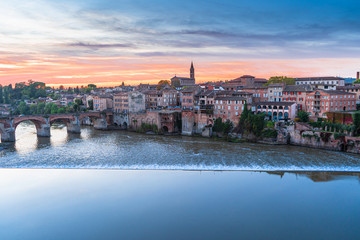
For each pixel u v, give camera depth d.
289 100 131.88
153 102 171.25
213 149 104.75
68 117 145.00
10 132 123.88
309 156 93.12
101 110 175.25
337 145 98.12
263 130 114.50
